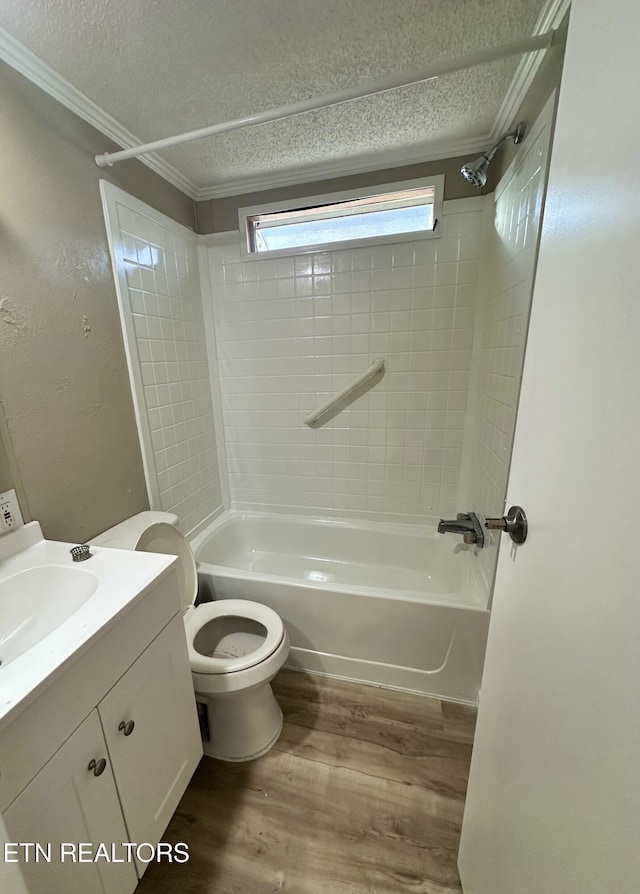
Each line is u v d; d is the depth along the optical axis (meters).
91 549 0.96
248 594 1.57
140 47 0.98
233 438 2.15
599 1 0.41
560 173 0.50
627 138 0.36
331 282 1.80
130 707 0.78
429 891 0.89
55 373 1.10
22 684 0.56
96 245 1.24
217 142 1.43
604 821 0.37
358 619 1.45
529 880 0.52
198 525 1.94
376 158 1.57
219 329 2.00
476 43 1.03
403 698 1.43
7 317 0.95
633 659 0.34
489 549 1.38
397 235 1.67
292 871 0.94
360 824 1.03
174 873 0.94
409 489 1.97
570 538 0.45
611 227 0.38
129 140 1.36
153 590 0.83
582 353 0.44
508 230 1.30
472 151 1.52
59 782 0.61
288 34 0.98
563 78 0.49
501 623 0.67
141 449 1.48
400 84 0.90
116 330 1.34
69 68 1.03
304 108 0.96
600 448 0.40
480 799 0.74
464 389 1.77
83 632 0.66
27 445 1.01
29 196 1.01
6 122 0.94
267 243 1.90
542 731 0.50
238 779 1.15
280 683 1.51
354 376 1.89
